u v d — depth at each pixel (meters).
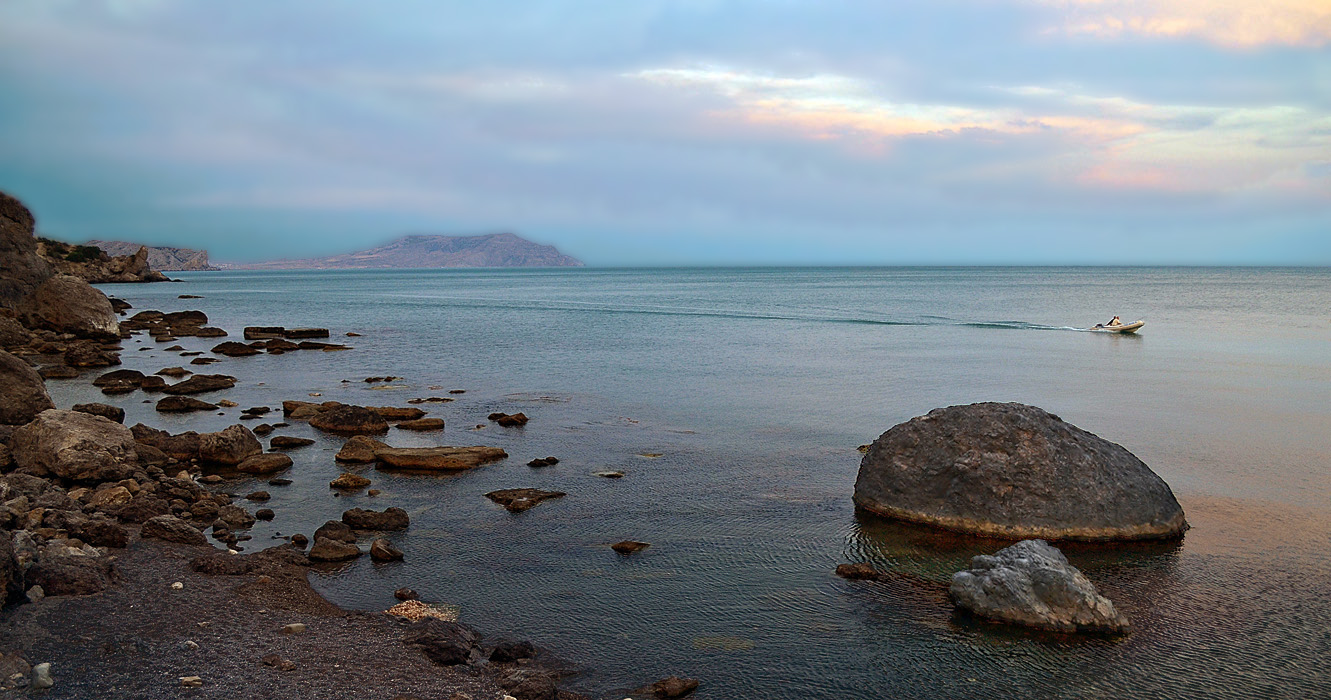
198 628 12.88
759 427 30.33
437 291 161.12
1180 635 14.02
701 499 21.62
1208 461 25.09
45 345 49.94
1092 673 12.80
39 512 16.92
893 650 13.56
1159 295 125.12
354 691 11.24
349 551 17.31
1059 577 14.56
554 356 51.59
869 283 185.00
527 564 17.16
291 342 56.47
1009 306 100.06
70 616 12.88
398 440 28.27
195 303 114.81
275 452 26.36
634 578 16.50
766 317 83.88
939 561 17.38
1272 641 13.79
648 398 36.34
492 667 12.66
